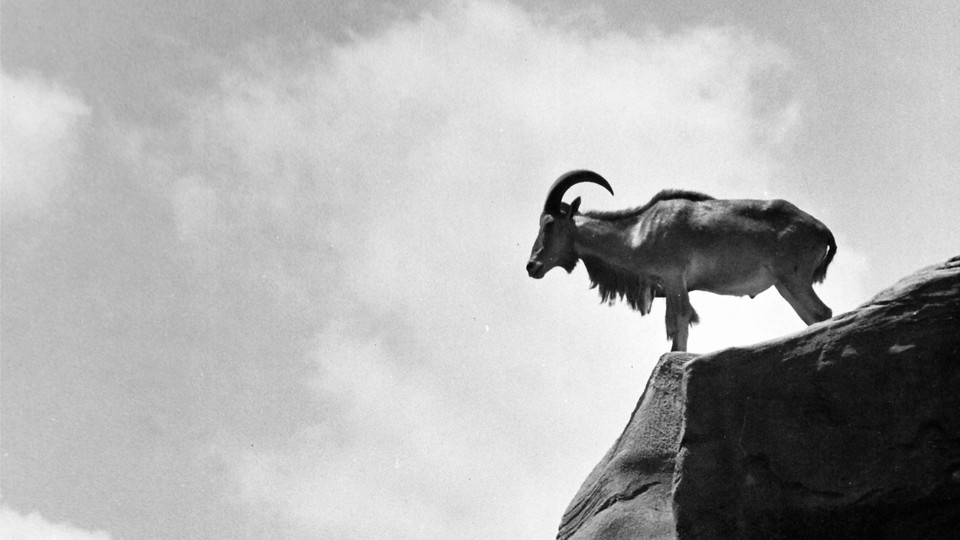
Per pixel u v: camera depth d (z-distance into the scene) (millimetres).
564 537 18203
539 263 19062
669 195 18969
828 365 16391
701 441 16750
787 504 16328
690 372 16891
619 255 18812
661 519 17375
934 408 16047
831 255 18547
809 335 16578
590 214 19172
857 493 16141
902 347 16203
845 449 16234
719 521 16547
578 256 19078
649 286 18875
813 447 16328
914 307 16281
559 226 19078
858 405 16266
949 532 15938
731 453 16625
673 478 17312
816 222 18484
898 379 16172
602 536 17438
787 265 18266
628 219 18984
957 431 15992
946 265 16641
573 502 18531
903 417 16125
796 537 16344
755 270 18359
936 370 16109
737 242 18344
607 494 17859
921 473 16000
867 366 16281
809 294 18219
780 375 16562
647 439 18031
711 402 16766
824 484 16250
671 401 18109
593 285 19141
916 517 16031
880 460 16125
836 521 16219
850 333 16406
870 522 16141
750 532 16438
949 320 16172
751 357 16703
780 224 18391
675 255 18484
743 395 16656
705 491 16625
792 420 16453
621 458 18000
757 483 16453
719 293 18594
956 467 15945
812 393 16422
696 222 18516
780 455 16422
